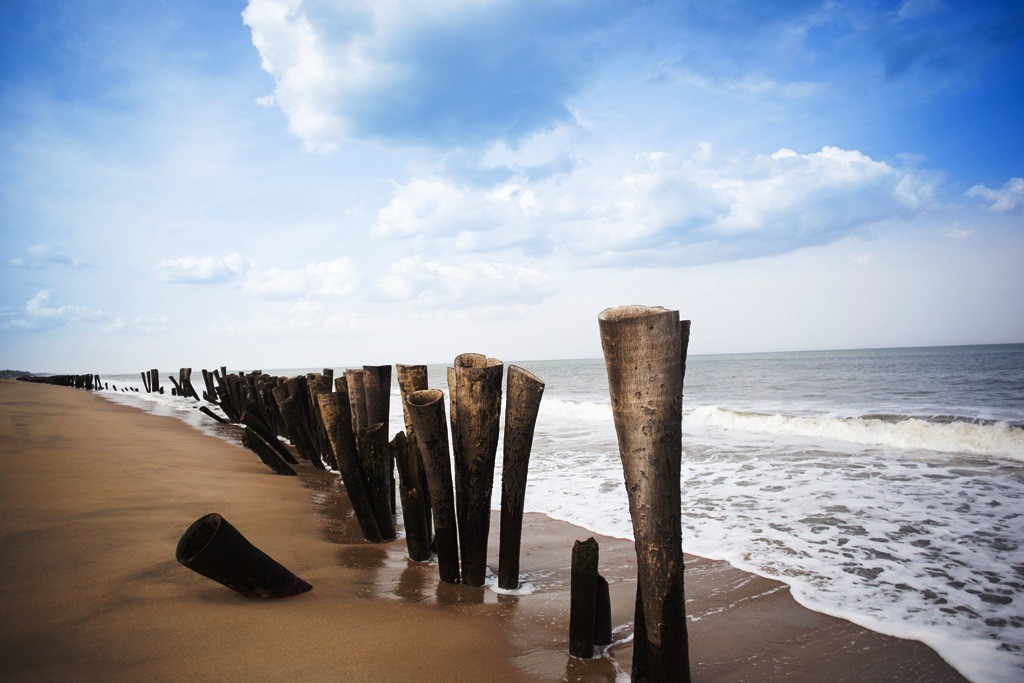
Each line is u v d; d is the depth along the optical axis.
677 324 1.84
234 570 3.03
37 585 3.03
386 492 4.86
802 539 5.01
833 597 3.83
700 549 4.82
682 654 1.96
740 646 3.18
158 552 3.65
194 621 2.82
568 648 2.93
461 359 3.65
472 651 2.83
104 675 2.28
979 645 3.14
